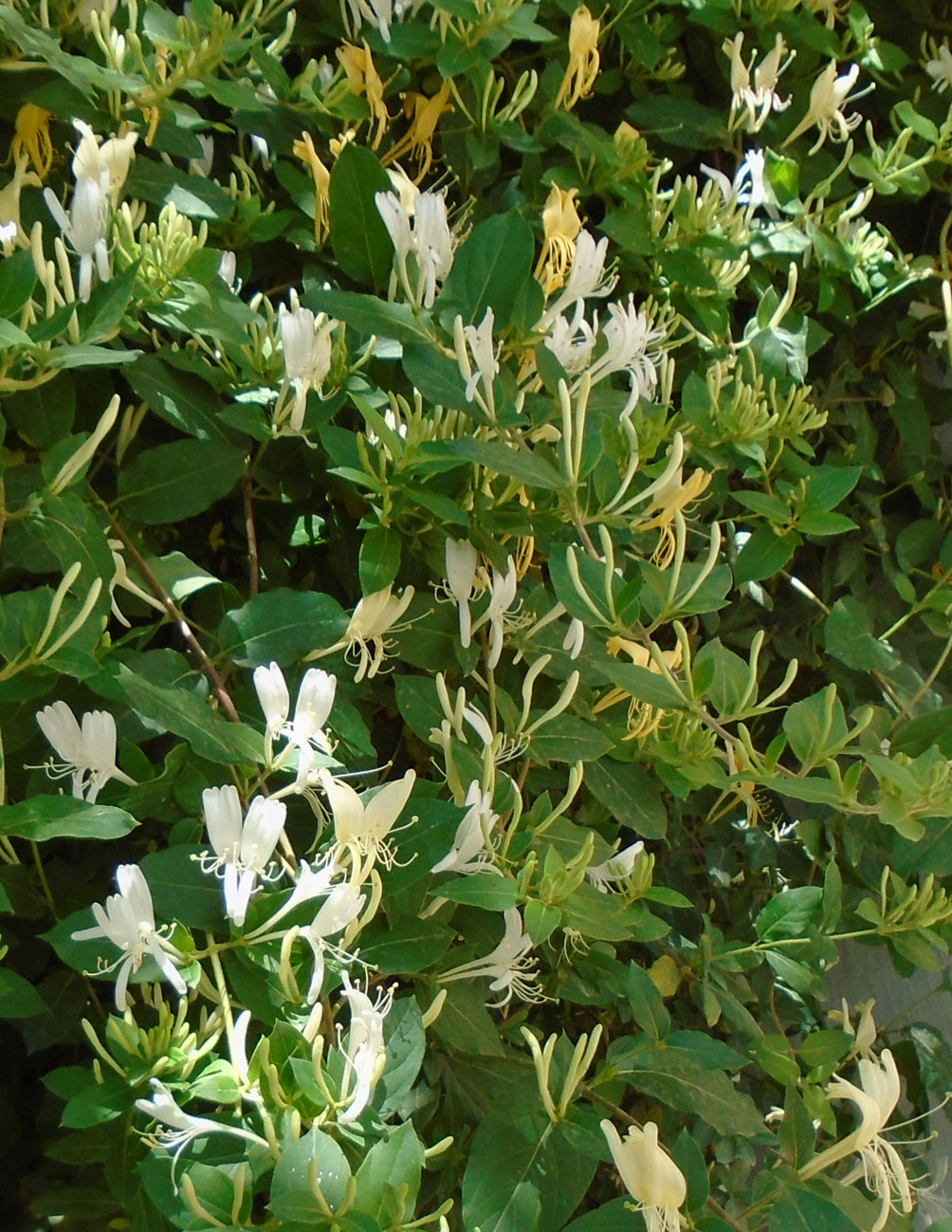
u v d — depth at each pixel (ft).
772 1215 2.07
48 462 2.19
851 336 3.29
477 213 2.88
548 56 2.99
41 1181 2.54
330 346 2.36
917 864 2.57
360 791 2.56
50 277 2.18
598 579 2.30
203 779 2.24
